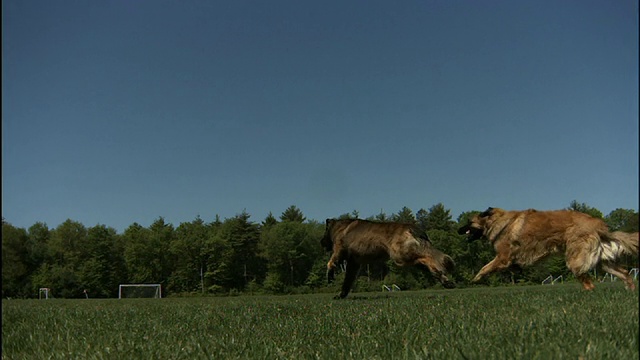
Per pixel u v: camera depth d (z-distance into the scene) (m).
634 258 8.41
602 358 2.89
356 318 6.13
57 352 4.37
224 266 77.75
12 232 67.00
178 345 4.39
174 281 78.50
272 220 94.38
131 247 76.94
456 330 4.37
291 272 76.56
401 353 3.57
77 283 70.38
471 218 10.49
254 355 3.89
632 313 4.35
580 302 6.09
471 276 48.31
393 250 10.88
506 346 3.39
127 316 7.97
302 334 4.95
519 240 9.58
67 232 73.81
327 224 12.40
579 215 9.06
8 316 8.36
